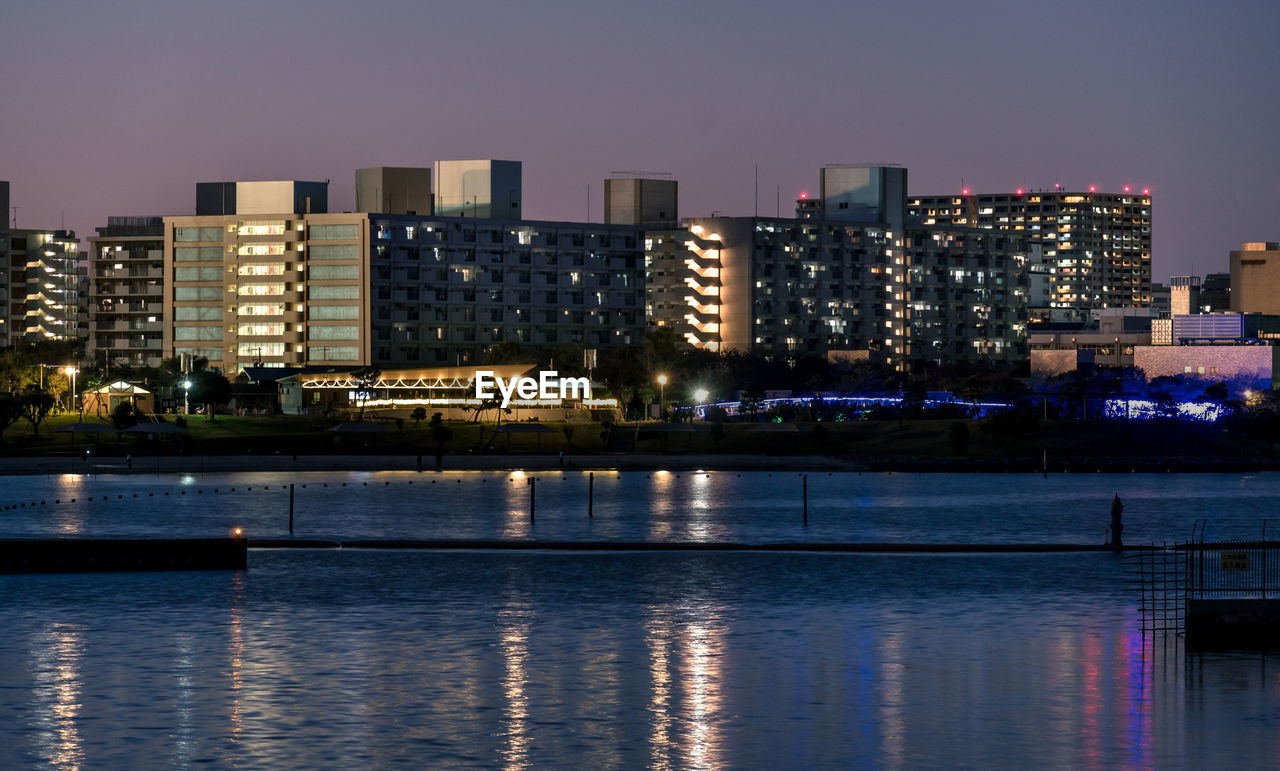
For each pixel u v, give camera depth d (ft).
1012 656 191.11
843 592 248.93
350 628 211.61
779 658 190.39
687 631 210.59
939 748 144.46
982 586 255.70
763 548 308.19
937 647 197.88
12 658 187.21
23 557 265.13
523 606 232.73
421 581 260.21
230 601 236.02
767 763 139.13
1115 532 310.86
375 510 412.16
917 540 342.44
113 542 268.62
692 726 153.07
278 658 188.44
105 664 183.62
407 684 172.76
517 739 147.43
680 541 335.26
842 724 153.99
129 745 143.95
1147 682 173.78
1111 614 225.15
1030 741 146.92
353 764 138.00
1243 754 142.10
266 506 421.59
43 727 150.71
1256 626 196.44
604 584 257.55
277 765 137.49
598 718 156.25
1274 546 238.68
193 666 182.70
